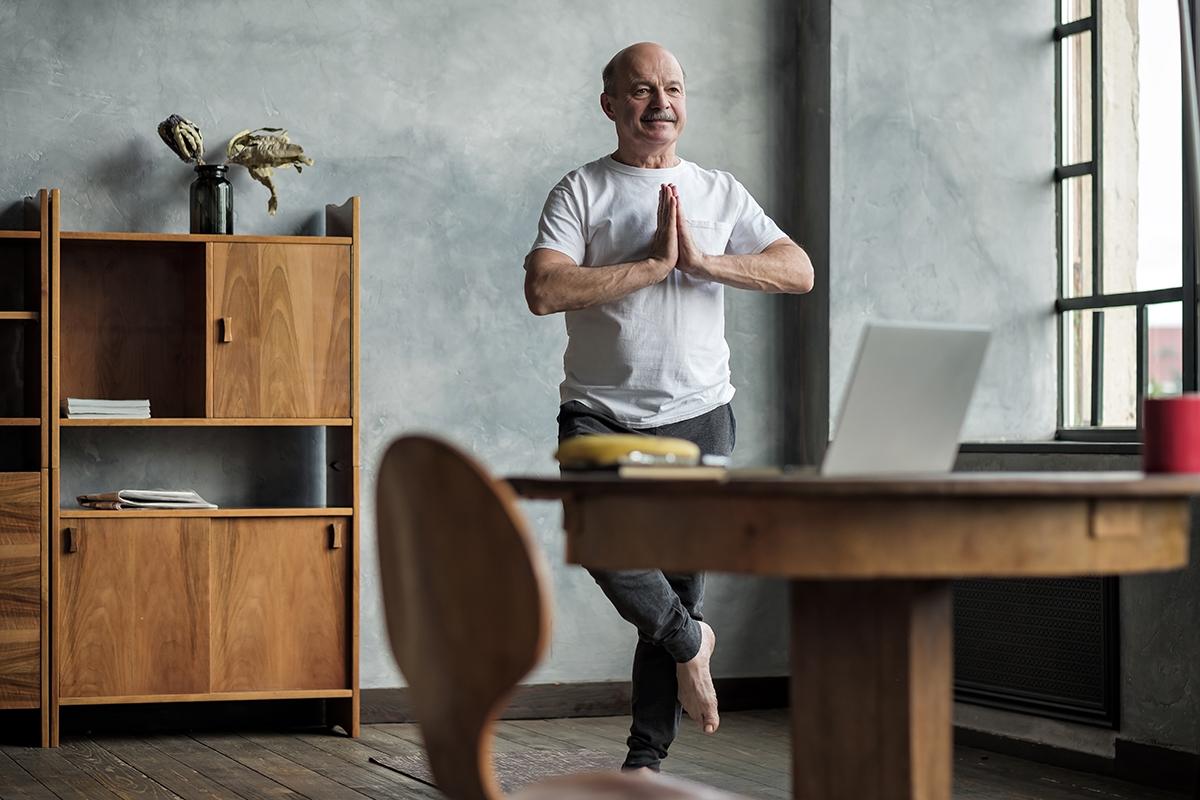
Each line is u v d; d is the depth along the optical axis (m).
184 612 4.16
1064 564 1.65
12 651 4.02
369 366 4.61
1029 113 4.82
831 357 4.73
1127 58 4.47
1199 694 3.50
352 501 4.29
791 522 1.61
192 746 4.12
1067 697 3.91
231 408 4.21
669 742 3.18
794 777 1.90
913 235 4.76
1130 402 4.45
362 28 4.63
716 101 4.95
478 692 1.37
